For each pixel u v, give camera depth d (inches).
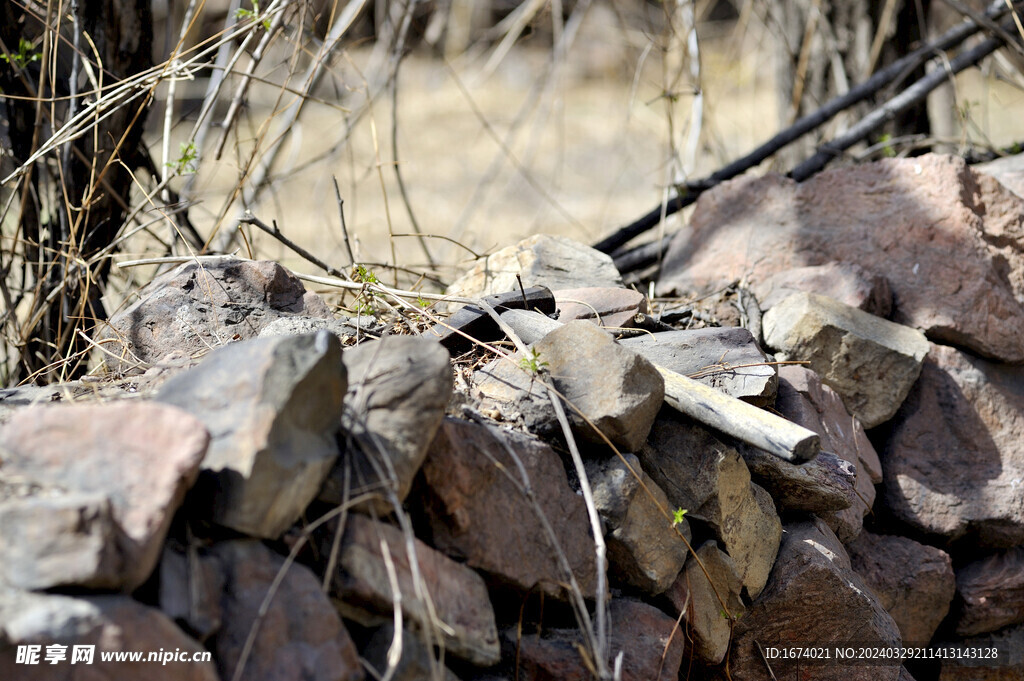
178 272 102.2
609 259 125.0
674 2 189.6
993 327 118.2
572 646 75.4
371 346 73.2
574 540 77.5
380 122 432.1
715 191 143.6
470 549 70.7
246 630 58.4
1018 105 383.2
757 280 129.3
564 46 219.9
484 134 442.9
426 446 67.3
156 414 58.3
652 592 82.5
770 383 94.6
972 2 232.2
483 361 92.8
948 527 110.8
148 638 53.4
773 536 93.2
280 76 291.4
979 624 111.7
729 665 92.1
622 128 439.8
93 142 131.8
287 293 101.3
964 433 115.4
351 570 63.0
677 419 89.0
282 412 60.6
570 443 76.3
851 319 113.2
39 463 57.1
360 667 61.7
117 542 53.7
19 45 127.6
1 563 52.6
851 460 106.3
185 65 120.3
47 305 117.7
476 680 73.2
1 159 133.4
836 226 131.0
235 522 59.2
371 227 305.6
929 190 127.0
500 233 304.0
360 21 170.4
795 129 168.6
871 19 198.5
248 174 138.2
